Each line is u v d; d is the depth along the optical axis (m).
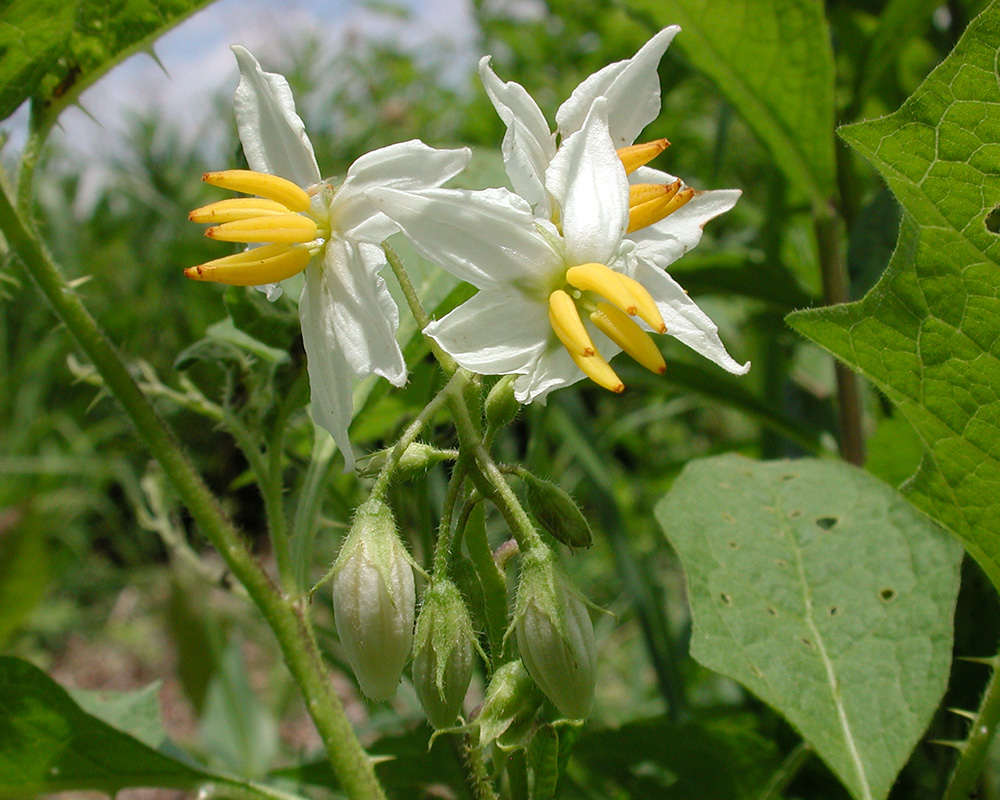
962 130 0.06
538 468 0.14
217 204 0.07
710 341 0.07
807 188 0.12
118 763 0.08
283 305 0.09
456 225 0.06
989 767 0.11
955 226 0.07
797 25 0.11
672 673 0.14
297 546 0.08
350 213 0.07
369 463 0.07
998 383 0.07
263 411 0.08
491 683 0.07
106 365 0.07
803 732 0.08
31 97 0.07
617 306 0.06
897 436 0.11
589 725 0.12
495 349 0.06
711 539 0.09
